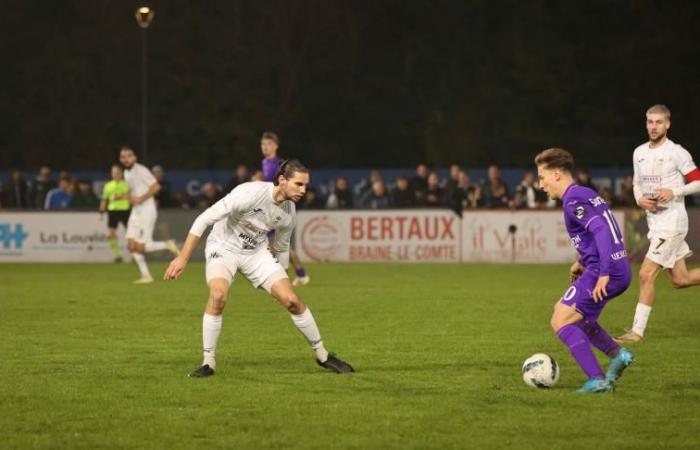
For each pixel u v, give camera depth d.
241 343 23.28
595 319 17.69
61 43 87.38
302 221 53.31
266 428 14.95
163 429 14.92
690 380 18.48
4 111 86.50
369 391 17.58
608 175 69.44
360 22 87.19
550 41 86.50
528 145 84.19
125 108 87.19
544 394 17.27
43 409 16.22
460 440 14.27
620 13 86.12
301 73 86.88
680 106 84.69
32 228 54.34
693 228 51.75
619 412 15.91
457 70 86.69
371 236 53.12
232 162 85.50
